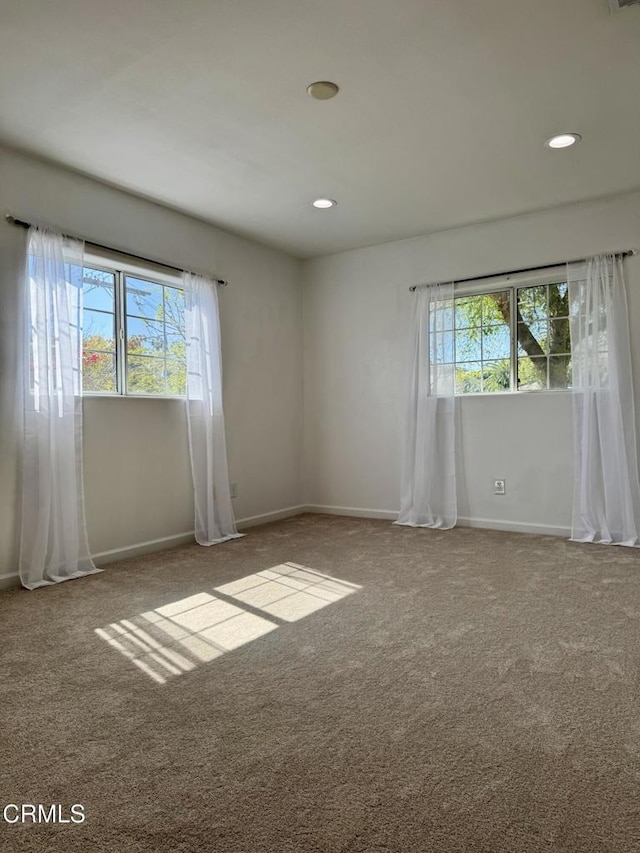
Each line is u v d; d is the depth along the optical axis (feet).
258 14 6.88
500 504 14.61
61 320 10.78
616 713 5.66
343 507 17.15
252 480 15.85
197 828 4.14
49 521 10.54
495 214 14.07
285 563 11.60
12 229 10.36
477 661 6.91
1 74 8.01
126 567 11.46
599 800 4.37
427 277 15.56
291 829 4.11
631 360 12.82
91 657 7.20
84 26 7.02
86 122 9.40
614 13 6.98
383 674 6.61
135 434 12.56
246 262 15.70
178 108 9.00
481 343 15.05
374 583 10.15
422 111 9.20
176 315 13.73
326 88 8.48
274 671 6.73
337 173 11.56
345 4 6.73
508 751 5.04
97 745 5.24
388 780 4.66
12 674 6.74
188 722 5.63
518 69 8.12
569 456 13.75
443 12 6.91
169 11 6.79
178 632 7.99
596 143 10.41
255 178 11.74
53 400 10.66
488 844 3.94
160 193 12.47
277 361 16.75
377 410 16.47
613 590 9.50
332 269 17.20
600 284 13.10
